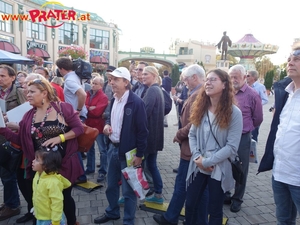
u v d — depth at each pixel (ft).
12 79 10.27
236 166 7.59
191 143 8.19
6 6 82.89
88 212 10.98
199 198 8.21
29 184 9.19
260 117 11.34
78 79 13.43
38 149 8.20
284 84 7.44
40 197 7.84
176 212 9.66
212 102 7.79
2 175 10.11
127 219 9.55
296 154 6.74
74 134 8.46
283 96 7.36
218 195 7.65
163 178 14.98
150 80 11.79
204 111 7.91
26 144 8.34
